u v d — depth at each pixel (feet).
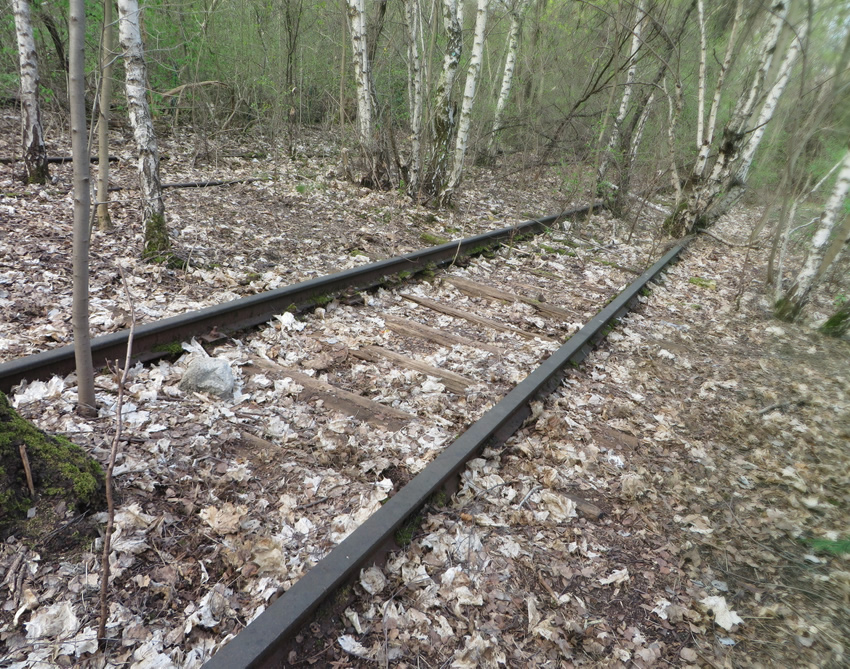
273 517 9.32
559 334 18.99
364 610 7.81
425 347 16.74
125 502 8.80
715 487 12.16
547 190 47.52
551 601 8.60
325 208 31.37
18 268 16.98
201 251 21.15
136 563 7.94
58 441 8.71
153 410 11.39
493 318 19.80
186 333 14.16
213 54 41.29
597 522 10.50
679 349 19.67
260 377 13.38
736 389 17.08
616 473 12.06
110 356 12.57
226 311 15.02
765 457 13.52
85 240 9.70
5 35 38.68
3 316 14.12
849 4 24.86
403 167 38.27
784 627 8.70
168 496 9.27
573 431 13.19
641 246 35.01
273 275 20.10
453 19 33.50
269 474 10.28
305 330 16.34
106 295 16.31
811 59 27.71
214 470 10.12
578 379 15.97
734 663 8.00
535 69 55.06
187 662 6.78
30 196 24.63
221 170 36.86
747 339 21.81
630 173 42.45
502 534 9.74
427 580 8.49
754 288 29.04
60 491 8.08
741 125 35.50
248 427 11.57
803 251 38.17
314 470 10.57
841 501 12.15
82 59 8.75
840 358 20.88
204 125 39.40
